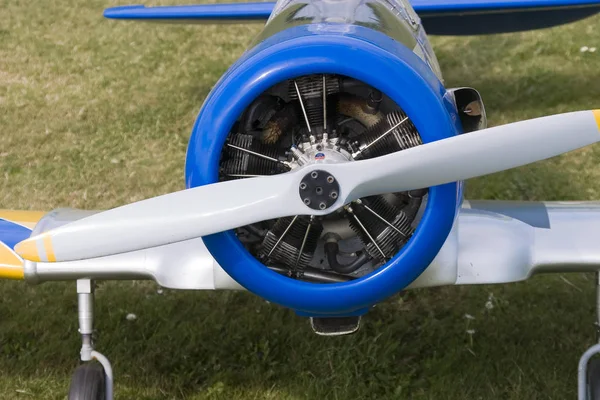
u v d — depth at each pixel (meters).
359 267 2.75
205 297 4.33
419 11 5.52
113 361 3.86
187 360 3.86
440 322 4.00
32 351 3.98
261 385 3.67
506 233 3.04
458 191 2.67
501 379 3.58
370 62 2.46
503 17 5.77
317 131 2.65
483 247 3.02
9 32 7.81
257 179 2.45
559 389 3.49
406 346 3.84
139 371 3.80
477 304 4.12
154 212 2.51
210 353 3.90
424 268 2.67
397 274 2.64
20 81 6.82
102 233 2.52
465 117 2.83
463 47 6.97
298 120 2.69
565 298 4.12
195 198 2.49
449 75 6.50
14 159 5.70
